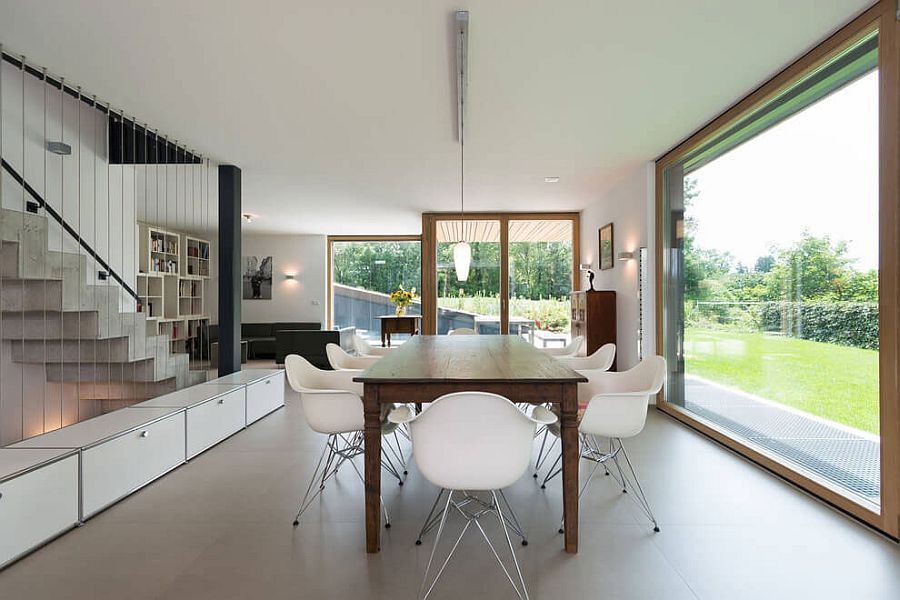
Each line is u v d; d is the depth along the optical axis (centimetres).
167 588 199
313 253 1099
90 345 405
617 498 290
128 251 494
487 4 243
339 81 328
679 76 324
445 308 821
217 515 268
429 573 210
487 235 822
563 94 352
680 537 241
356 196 693
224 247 530
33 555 225
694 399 457
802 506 277
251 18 254
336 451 311
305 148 473
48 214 390
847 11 253
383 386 229
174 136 438
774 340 336
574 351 452
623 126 419
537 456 375
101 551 229
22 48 284
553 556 224
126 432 292
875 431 253
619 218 619
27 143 371
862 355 260
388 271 1110
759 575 208
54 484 240
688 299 466
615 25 263
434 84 333
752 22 262
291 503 285
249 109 375
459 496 295
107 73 315
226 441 414
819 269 292
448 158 508
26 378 404
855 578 205
